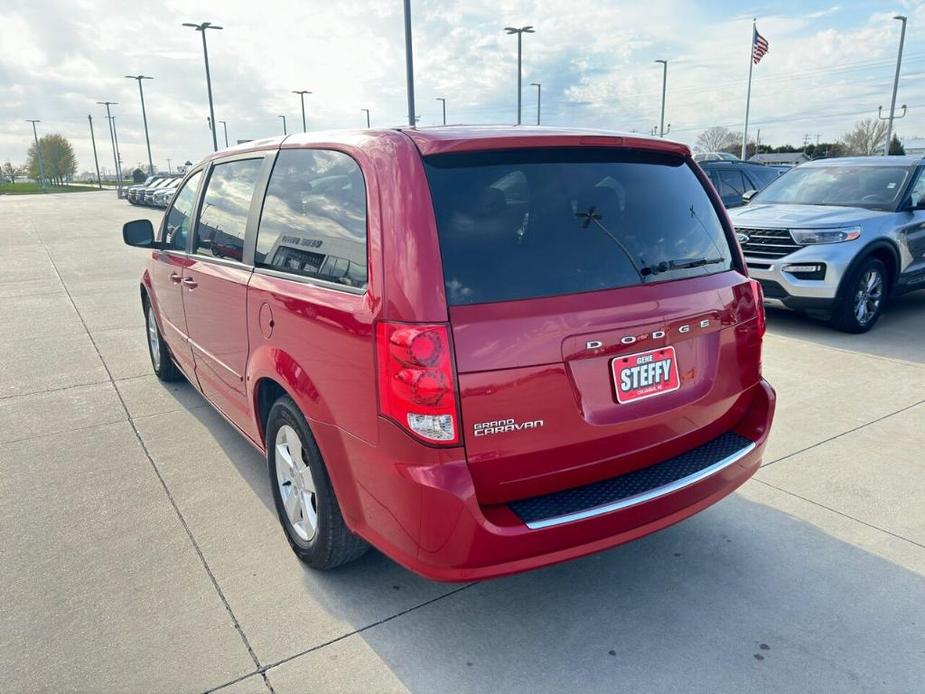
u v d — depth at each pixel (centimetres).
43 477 396
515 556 226
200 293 388
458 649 256
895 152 5744
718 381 279
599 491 245
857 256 665
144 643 259
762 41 3111
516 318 224
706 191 302
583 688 237
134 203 3738
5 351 671
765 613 274
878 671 243
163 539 330
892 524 336
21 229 2144
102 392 545
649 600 284
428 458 219
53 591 290
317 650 255
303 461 296
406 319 219
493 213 235
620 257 253
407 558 234
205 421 479
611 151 272
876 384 533
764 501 359
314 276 273
